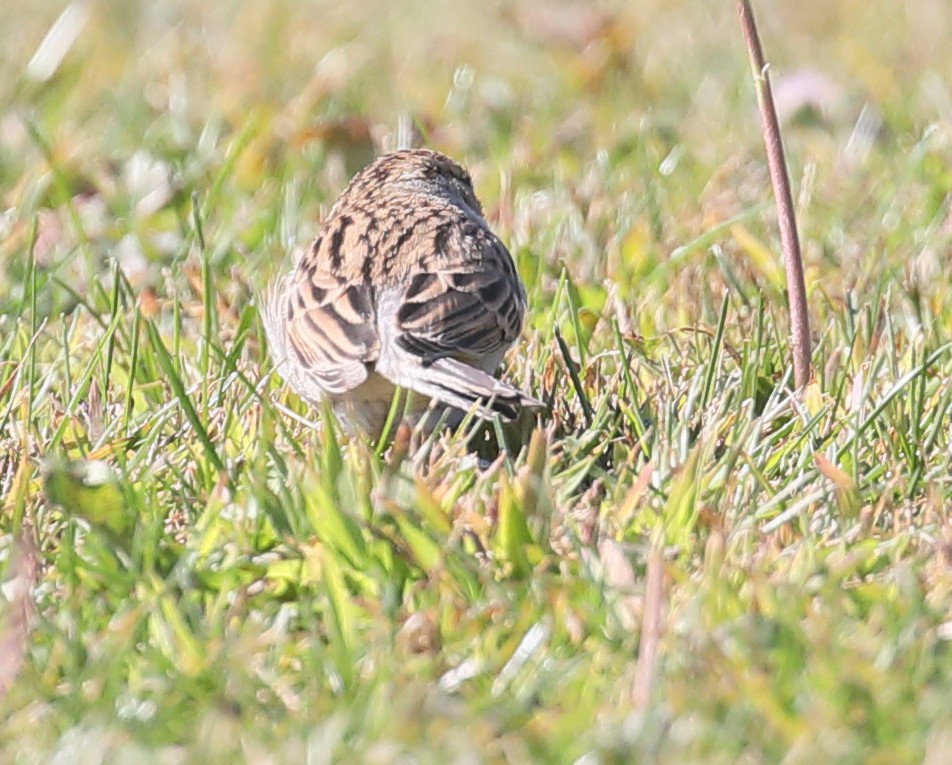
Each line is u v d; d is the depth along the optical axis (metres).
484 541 8.59
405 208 11.16
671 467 9.33
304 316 10.52
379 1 22.64
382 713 6.99
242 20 21.47
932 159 15.38
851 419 9.86
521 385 11.22
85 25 20.78
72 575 8.26
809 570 8.16
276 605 8.21
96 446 9.83
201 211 14.30
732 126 17.23
